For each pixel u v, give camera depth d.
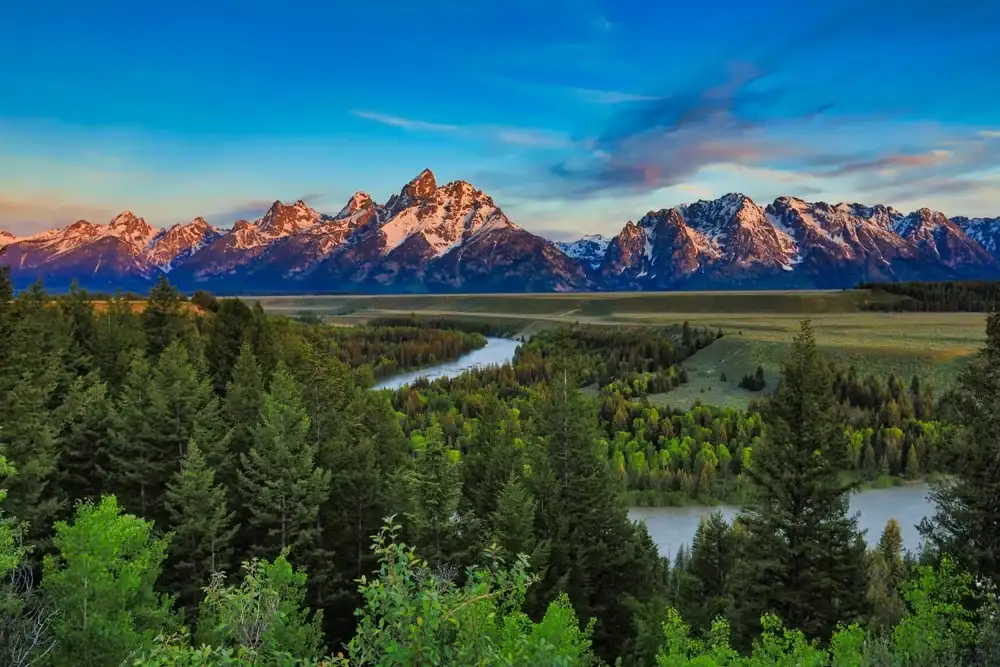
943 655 19.31
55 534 38.88
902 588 22.45
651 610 34.59
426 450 37.75
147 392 48.62
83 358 68.50
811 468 29.95
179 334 86.88
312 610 39.28
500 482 48.34
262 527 43.84
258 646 11.95
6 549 22.66
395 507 43.25
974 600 26.02
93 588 22.81
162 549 29.59
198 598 37.34
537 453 47.75
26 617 21.62
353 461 46.03
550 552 39.09
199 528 36.91
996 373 28.58
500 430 60.44
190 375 55.12
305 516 39.91
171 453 44.88
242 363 62.03
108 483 44.69
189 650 11.25
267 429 43.06
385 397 71.69
